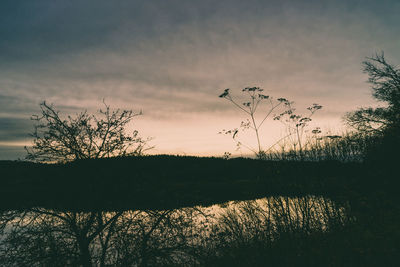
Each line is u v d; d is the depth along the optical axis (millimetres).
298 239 5492
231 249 6258
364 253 4602
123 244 6863
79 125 7148
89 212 7078
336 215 5984
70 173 7051
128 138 7395
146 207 7270
